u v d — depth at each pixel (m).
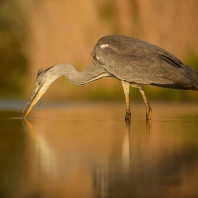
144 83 14.91
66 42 26.00
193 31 25.48
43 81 16.44
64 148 10.50
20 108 21.02
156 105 21.70
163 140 11.30
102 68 15.75
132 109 19.86
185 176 7.91
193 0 25.53
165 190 7.21
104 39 15.70
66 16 26.08
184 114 17.47
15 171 8.46
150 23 25.48
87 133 12.65
